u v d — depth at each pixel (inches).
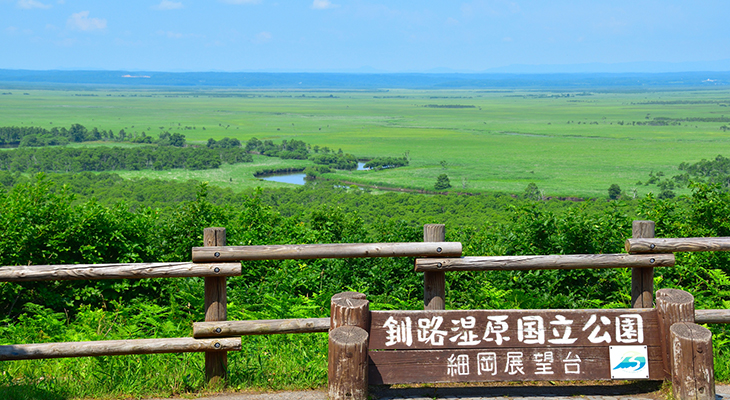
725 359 225.1
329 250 190.5
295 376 205.9
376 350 187.2
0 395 186.2
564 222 331.9
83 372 209.9
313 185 4478.3
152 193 3122.5
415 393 192.4
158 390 197.0
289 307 292.8
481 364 187.6
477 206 2428.6
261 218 438.3
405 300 339.9
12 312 319.3
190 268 187.6
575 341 188.4
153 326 283.3
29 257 326.0
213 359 197.9
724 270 331.9
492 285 323.9
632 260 195.2
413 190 4731.8
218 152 6314.0
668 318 185.9
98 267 184.7
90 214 337.7
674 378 179.0
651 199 379.2
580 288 314.5
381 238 434.3
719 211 349.7
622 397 189.2
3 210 335.0
